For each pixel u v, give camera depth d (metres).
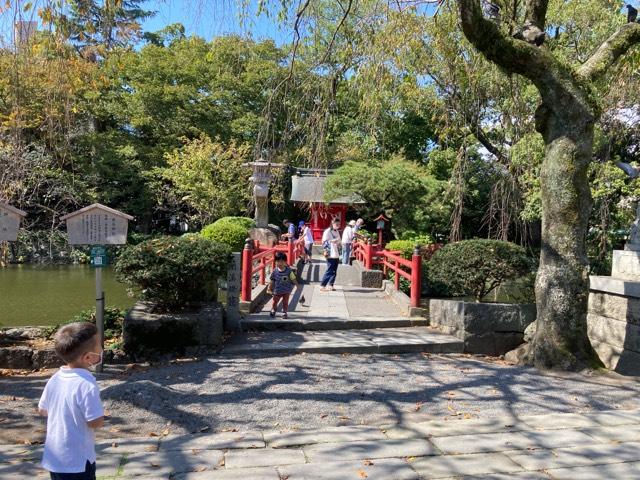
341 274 14.76
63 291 17.05
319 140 8.35
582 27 11.23
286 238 20.06
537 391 5.71
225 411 4.99
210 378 5.95
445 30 8.34
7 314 13.13
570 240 6.64
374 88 8.41
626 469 3.79
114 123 29.14
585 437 4.39
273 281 8.90
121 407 4.97
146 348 7.01
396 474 3.68
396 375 6.25
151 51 27.25
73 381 2.67
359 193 18.47
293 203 27.59
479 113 10.59
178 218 31.62
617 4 10.88
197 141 25.11
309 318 9.02
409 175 18.11
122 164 26.59
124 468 3.76
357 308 10.36
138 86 26.55
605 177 11.24
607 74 9.02
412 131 23.23
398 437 4.37
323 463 3.86
